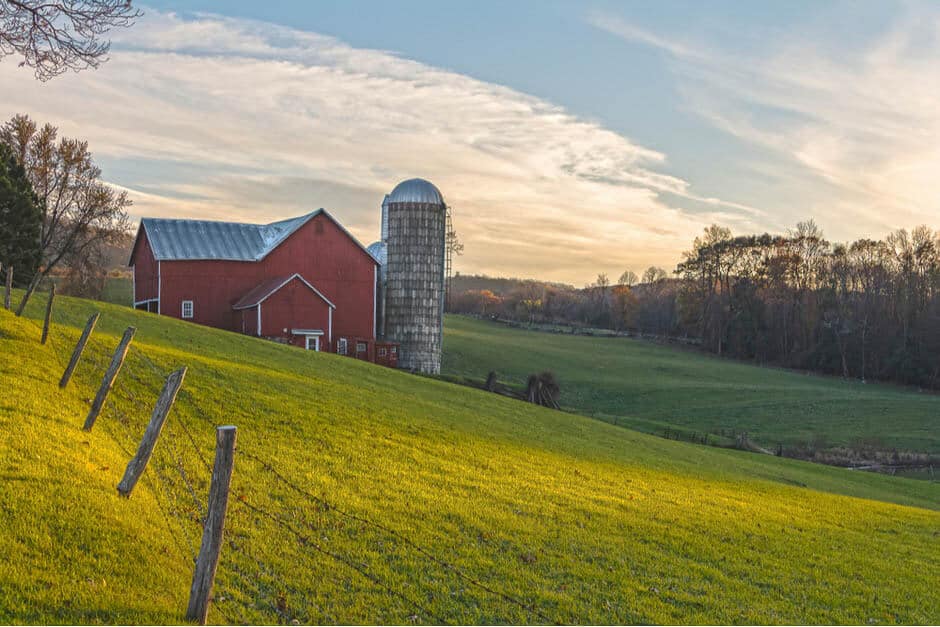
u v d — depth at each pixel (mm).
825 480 38719
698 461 35031
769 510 23969
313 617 10844
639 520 19438
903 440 56625
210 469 16297
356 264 67875
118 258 127562
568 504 19906
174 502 13609
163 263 61031
